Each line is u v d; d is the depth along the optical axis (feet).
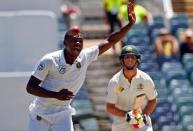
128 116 96.94
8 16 172.35
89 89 205.16
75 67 87.04
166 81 202.49
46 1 228.02
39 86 86.28
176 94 194.80
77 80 88.02
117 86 97.50
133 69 96.37
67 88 87.66
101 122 189.78
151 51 215.92
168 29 235.40
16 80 160.15
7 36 172.76
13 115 160.76
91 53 90.07
